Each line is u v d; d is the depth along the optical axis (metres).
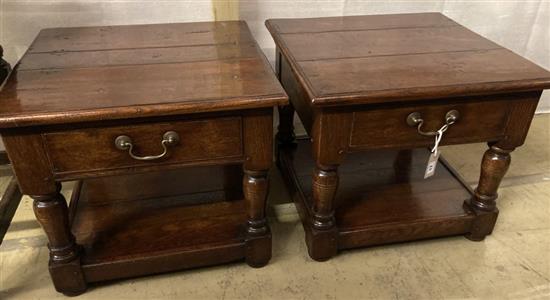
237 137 0.86
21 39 1.23
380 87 0.86
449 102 0.91
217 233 1.06
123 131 0.80
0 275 1.06
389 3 1.42
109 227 1.07
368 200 1.19
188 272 1.07
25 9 1.20
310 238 1.09
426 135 0.94
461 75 0.92
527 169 1.48
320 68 0.95
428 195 1.21
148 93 0.81
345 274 1.08
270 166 0.92
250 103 0.81
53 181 0.83
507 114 0.96
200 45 1.06
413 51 1.05
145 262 1.00
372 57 1.01
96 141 0.80
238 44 1.07
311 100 0.83
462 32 1.18
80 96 0.80
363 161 1.37
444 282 1.06
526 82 0.90
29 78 0.87
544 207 1.31
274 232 1.20
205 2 1.30
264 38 1.40
